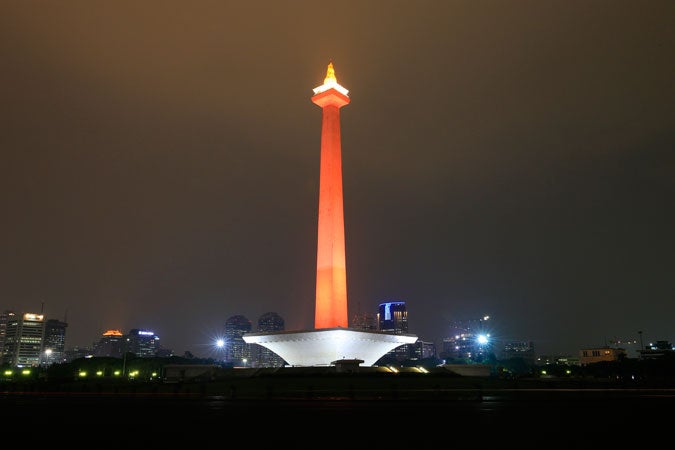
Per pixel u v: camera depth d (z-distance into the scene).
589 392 53.03
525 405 38.03
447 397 46.09
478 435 23.02
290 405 39.19
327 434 23.56
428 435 23.06
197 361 137.62
